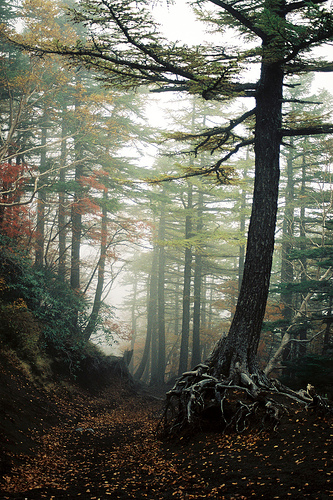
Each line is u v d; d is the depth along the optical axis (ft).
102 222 74.79
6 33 50.21
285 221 84.99
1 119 73.20
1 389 33.50
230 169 42.39
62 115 58.70
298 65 33.19
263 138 34.71
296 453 21.21
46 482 21.27
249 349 32.42
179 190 81.51
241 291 33.86
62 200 72.08
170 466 24.50
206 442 27.45
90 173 78.74
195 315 94.53
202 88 31.68
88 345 66.23
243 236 75.97
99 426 40.81
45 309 56.59
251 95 35.24
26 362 44.60
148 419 49.03
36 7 50.65
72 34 52.21
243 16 32.12
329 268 58.44
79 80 72.38
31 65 54.39
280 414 27.35
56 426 35.42
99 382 62.85
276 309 84.07
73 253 72.33
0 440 24.47
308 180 82.38
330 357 41.96
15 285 50.78
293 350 73.10
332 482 16.92
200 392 30.73
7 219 55.72
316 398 25.86
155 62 30.94
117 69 32.71
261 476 19.36
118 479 22.75
